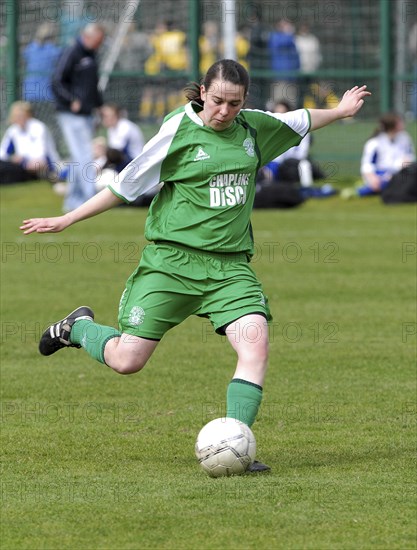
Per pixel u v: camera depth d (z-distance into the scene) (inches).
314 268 1763.0
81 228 2277.3
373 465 753.0
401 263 1813.5
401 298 1503.4
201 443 725.3
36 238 2127.2
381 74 3105.3
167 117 767.1
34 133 2847.0
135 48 3257.9
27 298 1492.4
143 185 763.4
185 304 765.3
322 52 3358.8
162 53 3201.3
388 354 1164.5
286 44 3169.3
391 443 820.6
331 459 775.1
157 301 757.9
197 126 757.9
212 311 756.6
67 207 2470.5
